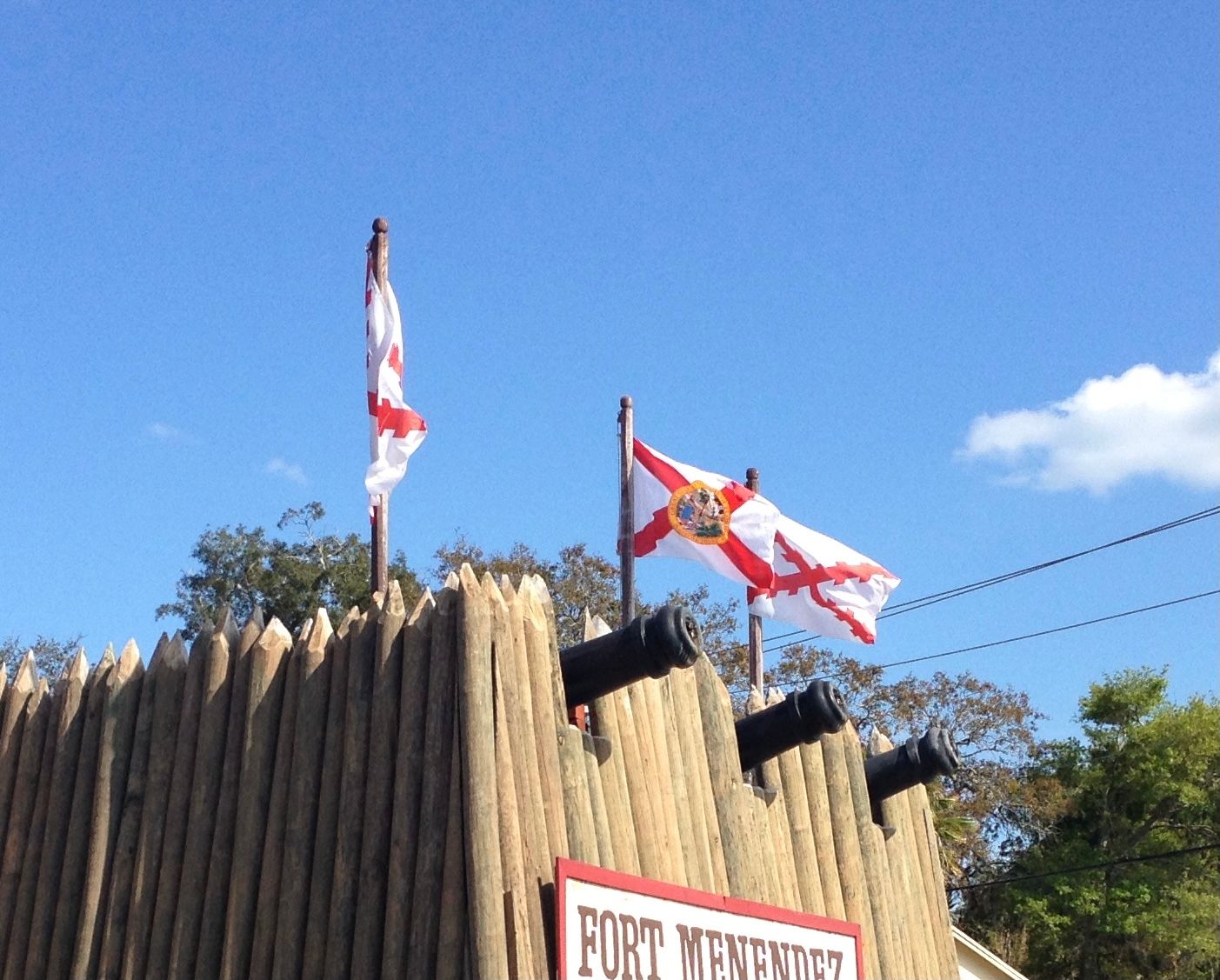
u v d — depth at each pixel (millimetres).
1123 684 45000
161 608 35438
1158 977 41812
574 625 34469
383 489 11648
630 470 13719
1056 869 42500
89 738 9617
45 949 9195
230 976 8414
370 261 12344
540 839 8297
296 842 8516
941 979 13375
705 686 11070
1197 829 43594
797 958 10266
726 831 10664
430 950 7848
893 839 13188
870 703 39094
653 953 8727
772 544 14414
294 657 9102
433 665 8445
